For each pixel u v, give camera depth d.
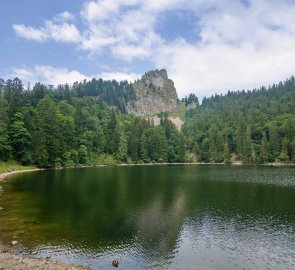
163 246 32.97
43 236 35.12
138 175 103.25
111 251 31.23
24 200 54.34
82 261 28.56
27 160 118.50
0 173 95.75
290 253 31.41
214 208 50.00
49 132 130.75
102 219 42.72
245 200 56.41
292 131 183.50
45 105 139.00
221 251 31.81
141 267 27.72
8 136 114.44
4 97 144.88
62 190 65.56
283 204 53.12
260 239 35.38
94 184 76.25
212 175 104.69
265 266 28.39
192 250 31.97
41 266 26.09
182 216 44.78
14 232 36.28
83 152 156.62
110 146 186.88
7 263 26.45
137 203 53.38
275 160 185.12
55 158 131.25
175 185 76.50
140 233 37.06
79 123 180.25
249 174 108.12
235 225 40.56
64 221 41.34
